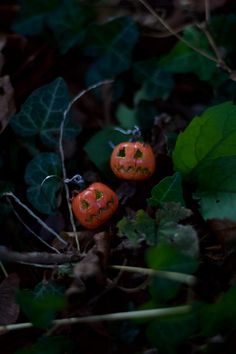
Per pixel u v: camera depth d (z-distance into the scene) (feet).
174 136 0.76
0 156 0.81
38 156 0.75
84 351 0.64
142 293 0.65
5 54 0.86
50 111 0.78
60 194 0.75
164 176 0.75
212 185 0.69
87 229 0.72
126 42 0.87
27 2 0.88
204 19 0.87
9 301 0.68
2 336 0.66
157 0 0.90
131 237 0.65
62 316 0.65
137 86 0.90
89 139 0.83
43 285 0.67
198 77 0.84
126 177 0.69
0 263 0.70
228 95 0.84
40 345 0.61
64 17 0.88
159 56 0.90
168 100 0.88
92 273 0.63
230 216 0.66
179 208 0.66
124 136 0.77
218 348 0.62
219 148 0.69
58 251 0.69
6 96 0.80
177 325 0.59
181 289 0.65
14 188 0.78
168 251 0.57
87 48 0.88
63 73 0.89
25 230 0.76
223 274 0.67
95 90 0.88
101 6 0.89
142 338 0.65
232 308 0.60
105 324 0.65
